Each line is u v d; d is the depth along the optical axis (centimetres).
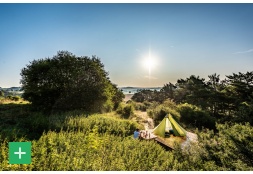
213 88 4191
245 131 550
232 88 3634
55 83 2258
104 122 1495
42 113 1883
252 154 496
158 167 612
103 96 2478
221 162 550
